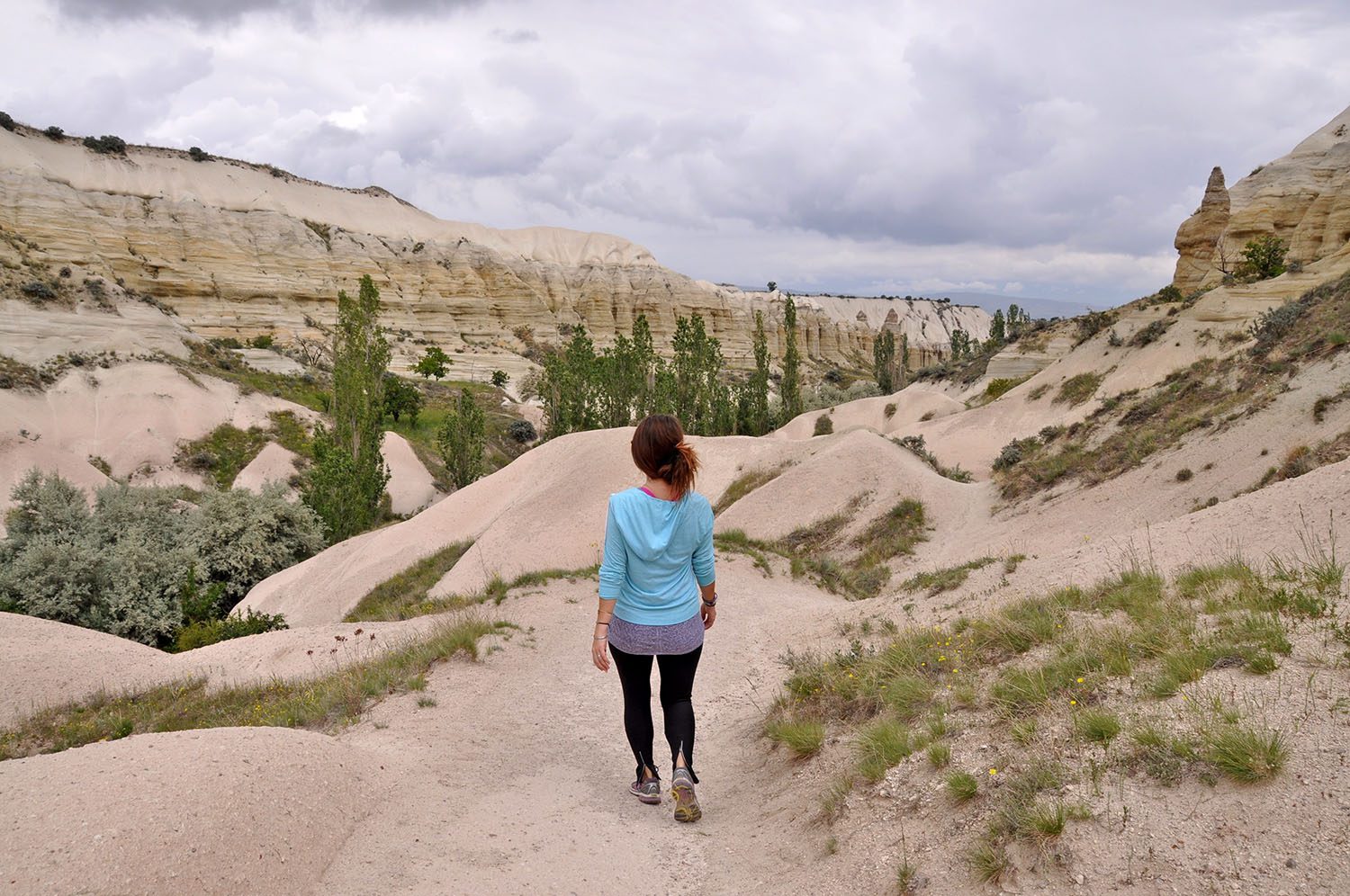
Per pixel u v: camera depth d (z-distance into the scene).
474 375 129.00
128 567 27.50
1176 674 4.28
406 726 6.37
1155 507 20.09
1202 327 41.28
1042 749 3.96
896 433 52.59
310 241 156.88
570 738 6.36
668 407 67.38
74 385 63.91
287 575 32.81
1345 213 62.31
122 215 135.75
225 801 3.71
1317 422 19.08
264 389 74.94
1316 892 2.57
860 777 4.44
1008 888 3.05
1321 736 3.34
